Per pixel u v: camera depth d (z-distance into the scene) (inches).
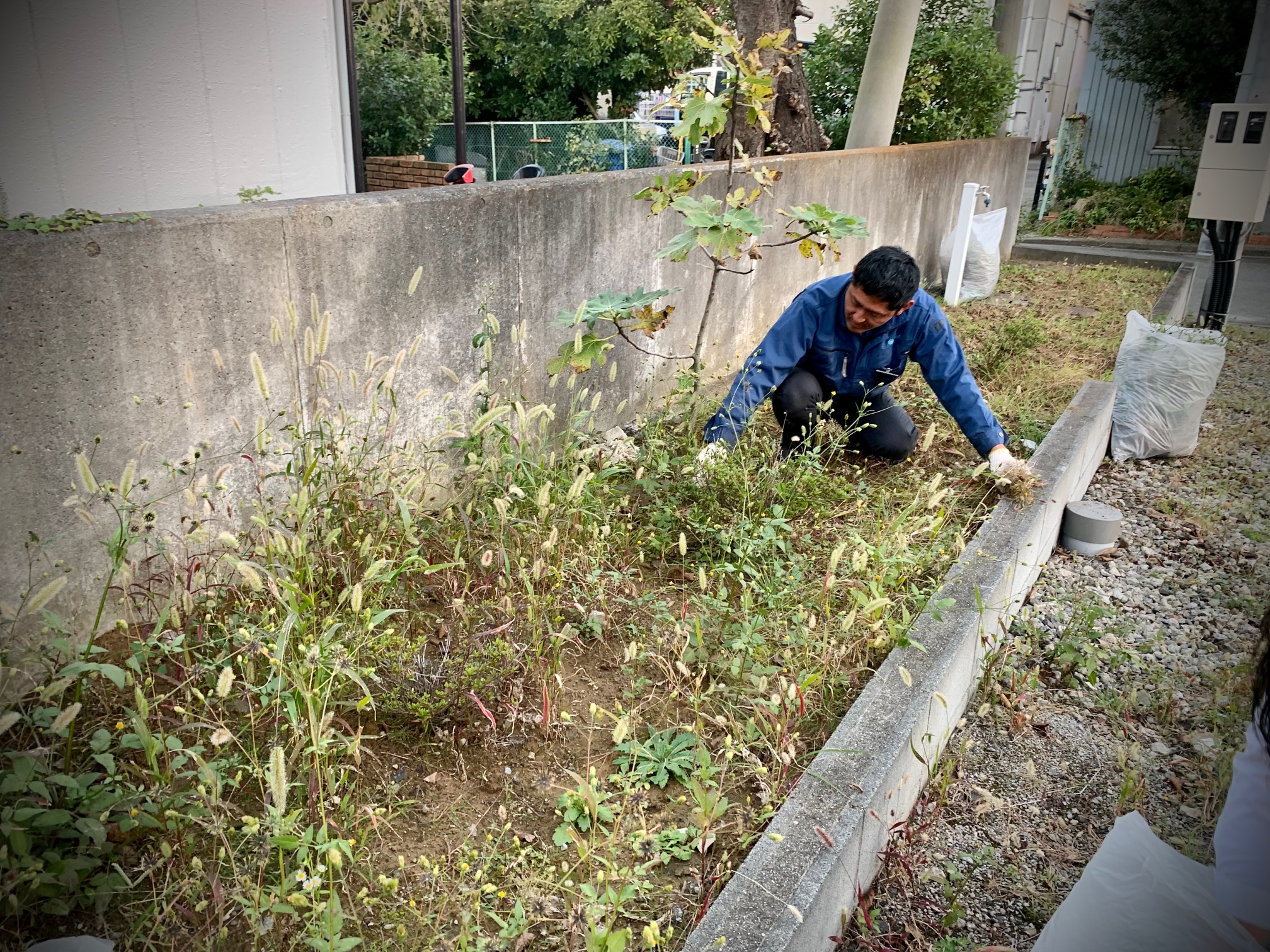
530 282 156.8
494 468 127.3
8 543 92.2
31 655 85.3
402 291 133.0
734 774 98.2
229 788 87.5
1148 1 442.3
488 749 98.7
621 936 66.6
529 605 109.6
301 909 75.1
